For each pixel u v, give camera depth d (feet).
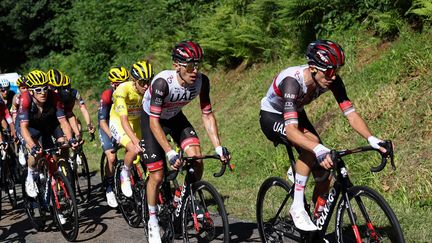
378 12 23.82
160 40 38.96
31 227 18.17
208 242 12.67
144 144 13.04
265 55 29.25
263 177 21.13
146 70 14.88
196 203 12.53
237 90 29.81
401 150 17.38
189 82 12.06
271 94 11.60
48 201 16.60
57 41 56.08
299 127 11.78
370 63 22.81
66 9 56.80
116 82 17.57
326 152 9.84
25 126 16.21
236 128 26.37
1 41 60.39
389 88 20.31
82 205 20.45
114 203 18.02
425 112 18.02
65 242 15.98
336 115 21.40
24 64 59.57
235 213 16.99
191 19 38.24
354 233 10.14
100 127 18.69
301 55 27.25
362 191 9.99
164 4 39.65
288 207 12.21
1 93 23.86
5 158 21.06
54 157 16.63
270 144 22.99
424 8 20.49
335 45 10.12
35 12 55.98
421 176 15.96
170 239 13.37
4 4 57.47
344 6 25.94
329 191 11.03
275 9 28.81
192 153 12.76
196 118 30.81
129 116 17.16
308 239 11.37
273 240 12.64
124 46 45.16
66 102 18.76
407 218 13.91
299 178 11.16
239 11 32.73
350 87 22.30
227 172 22.72
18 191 24.53
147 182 13.65
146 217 14.44
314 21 26.68
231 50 31.37
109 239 15.74
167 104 12.60
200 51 11.91
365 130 10.80
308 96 11.09
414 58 20.59
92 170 28.12
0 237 17.31
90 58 45.83
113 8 46.37
